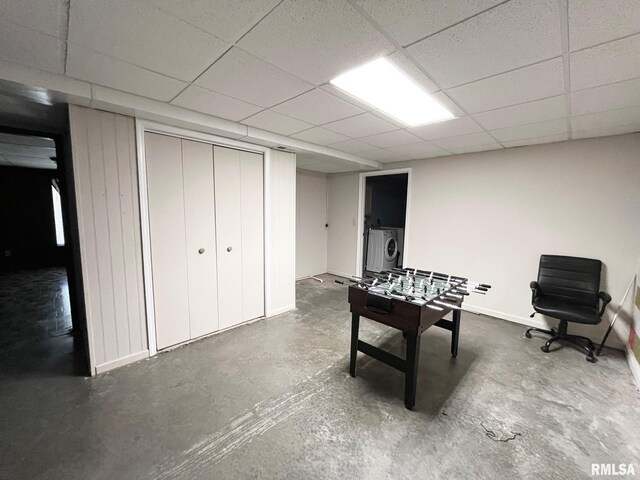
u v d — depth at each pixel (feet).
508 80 5.70
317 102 7.07
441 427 5.85
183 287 9.07
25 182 19.85
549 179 10.43
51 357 8.22
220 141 9.34
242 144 10.01
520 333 10.48
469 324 11.28
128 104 6.69
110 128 7.16
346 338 9.86
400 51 4.78
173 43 4.61
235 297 10.54
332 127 9.09
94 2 3.65
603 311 8.68
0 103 6.56
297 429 5.74
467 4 3.66
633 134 8.89
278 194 11.51
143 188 7.82
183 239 8.95
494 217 11.77
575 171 9.91
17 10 3.77
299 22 4.06
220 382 7.25
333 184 19.03
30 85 5.48
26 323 10.53
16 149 13.28
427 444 5.42
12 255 19.89
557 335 9.57
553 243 10.50
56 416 5.95
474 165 12.22
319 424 5.88
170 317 8.85
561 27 4.06
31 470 4.74
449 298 7.02
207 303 9.74
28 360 8.06
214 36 4.41
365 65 5.30
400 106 7.23
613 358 8.72
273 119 8.42
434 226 13.58
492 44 4.53
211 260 9.70
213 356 8.54
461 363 8.38
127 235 7.71
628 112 7.16
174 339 8.99
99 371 7.50
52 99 6.25
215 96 6.76
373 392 6.95
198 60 5.14
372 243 19.22
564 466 4.99
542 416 6.21
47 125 8.68
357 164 14.90
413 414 6.21
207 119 8.13
